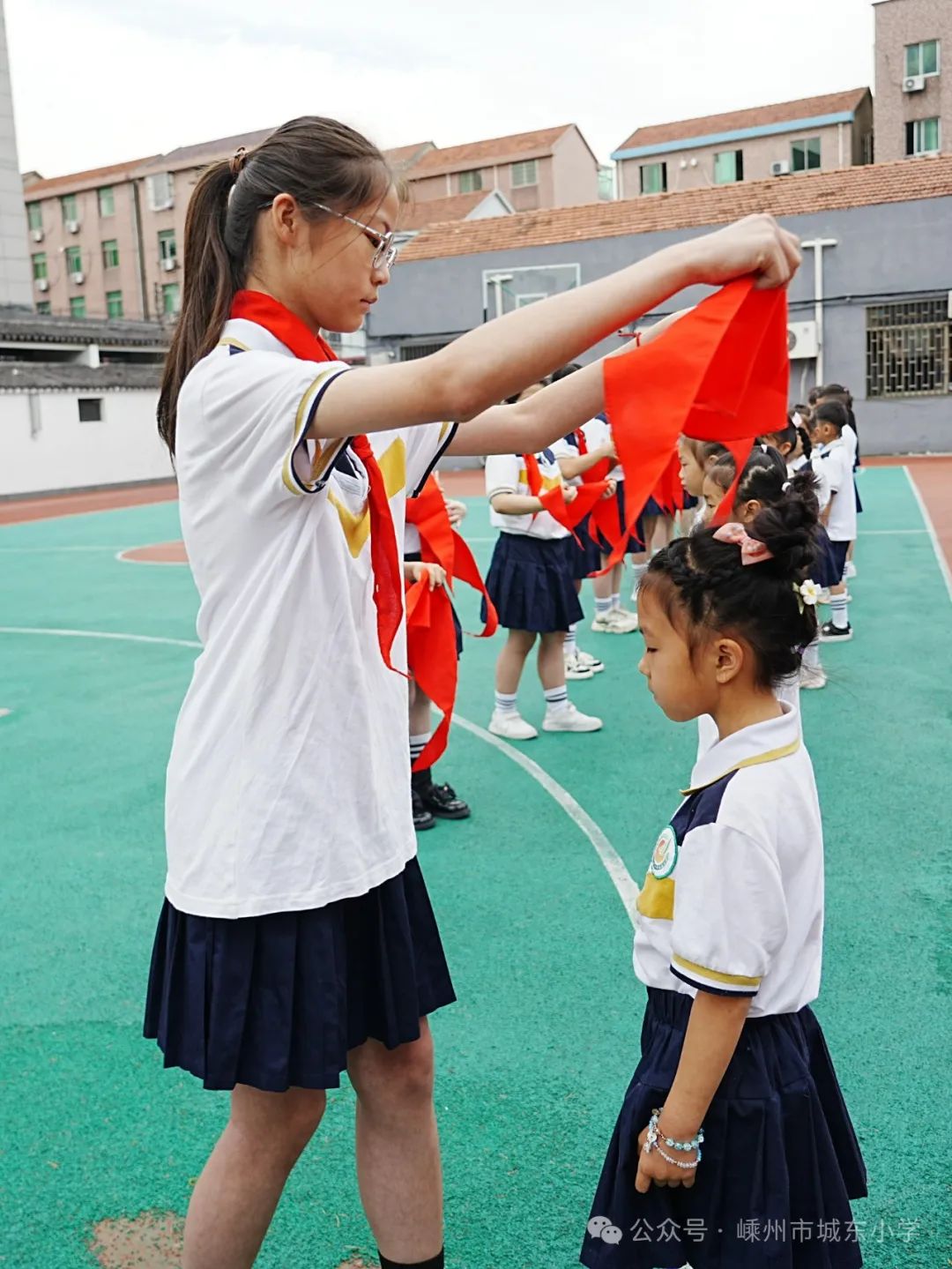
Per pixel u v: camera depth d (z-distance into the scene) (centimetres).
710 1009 162
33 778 533
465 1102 266
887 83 3619
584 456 402
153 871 417
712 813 166
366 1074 186
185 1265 180
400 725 181
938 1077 268
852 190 2278
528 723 579
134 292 5169
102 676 744
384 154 160
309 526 156
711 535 176
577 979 323
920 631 757
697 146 4303
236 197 159
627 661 717
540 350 133
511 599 539
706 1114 169
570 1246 220
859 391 2298
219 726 161
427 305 2588
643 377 133
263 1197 176
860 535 1220
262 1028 163
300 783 160
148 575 1212
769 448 322
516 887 388
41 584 1178
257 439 148
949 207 2172
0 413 2556
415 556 388
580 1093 269
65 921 376
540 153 4803
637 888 384
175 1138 259
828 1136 176
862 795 460
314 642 159
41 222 5338
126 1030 306
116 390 2830
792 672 174
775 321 143
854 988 311
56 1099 275
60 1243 225
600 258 2434
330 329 168
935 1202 226
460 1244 221
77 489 2745
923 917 351
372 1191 190
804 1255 173
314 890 161
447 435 182
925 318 2236
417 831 444
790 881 169
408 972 176
